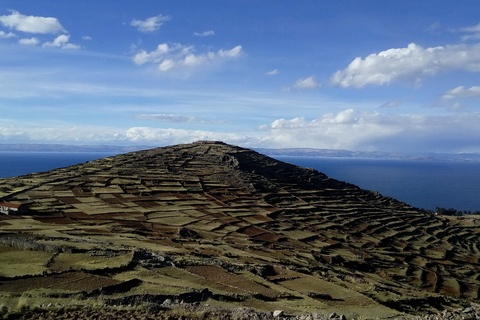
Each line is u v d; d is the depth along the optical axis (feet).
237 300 115.44
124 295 99.66
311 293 148.66
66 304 81.35
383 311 136.15
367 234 443.73
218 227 353.31
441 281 303.07
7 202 330.13
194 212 402.72
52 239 182.50
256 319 80.23
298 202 540.93
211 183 552.41
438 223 574.15
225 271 157.79
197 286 123.03
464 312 83.97
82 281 108.58
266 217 431.43
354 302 146.51
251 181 589.73
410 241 449.06
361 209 565.12
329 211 518.37
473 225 590.55
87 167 565.94
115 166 582.76
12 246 154.30
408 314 139.13
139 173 551.18
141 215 357.82
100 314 74.38
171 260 160.35
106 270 125.80
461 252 438.81
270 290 139.03
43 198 372.58
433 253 409.69
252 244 298.97
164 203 423.23
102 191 435.12
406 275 302.25
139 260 146.92
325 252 325.83
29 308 74.54
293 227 411.54
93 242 186.39
